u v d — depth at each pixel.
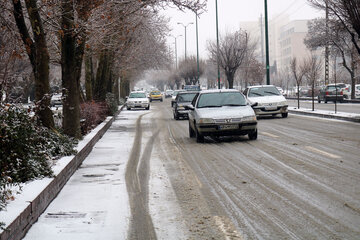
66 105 14.52
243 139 15.70
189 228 5.88
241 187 8.16
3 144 7.39
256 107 25.47
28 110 8.81
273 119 24.69
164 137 17.84
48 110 11.87
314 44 49.56
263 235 5.50
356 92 47.81
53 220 6.42
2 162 7.26
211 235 5.56
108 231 5.85
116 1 15.23
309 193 7.50
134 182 8.99
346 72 66.88
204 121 14.92
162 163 11.25
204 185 8.46
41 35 12.16
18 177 7.52
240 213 6.49
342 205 6.70
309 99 52.31
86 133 17.06
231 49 54.41
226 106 16.03
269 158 11.21
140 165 11.09
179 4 15.96
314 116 25.77
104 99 29.33
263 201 7.11
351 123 20.33
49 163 8.98
